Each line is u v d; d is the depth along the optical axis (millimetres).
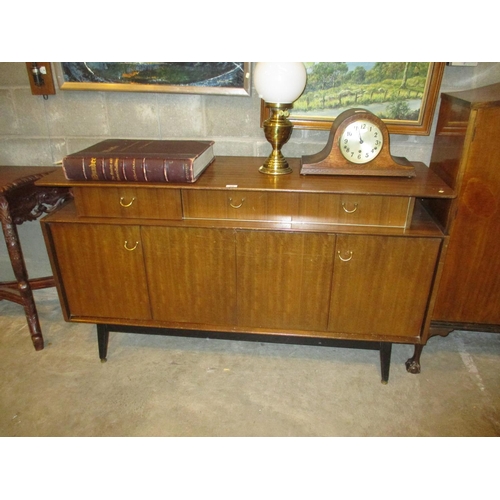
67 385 1692
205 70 1691
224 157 1809
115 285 1630
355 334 1608
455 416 1546
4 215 1660
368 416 1547
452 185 1507
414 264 1455
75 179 1454
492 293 1634
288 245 1466
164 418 1543
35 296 2277
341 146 1471
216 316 1645
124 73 1726
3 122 1895
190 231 1486
